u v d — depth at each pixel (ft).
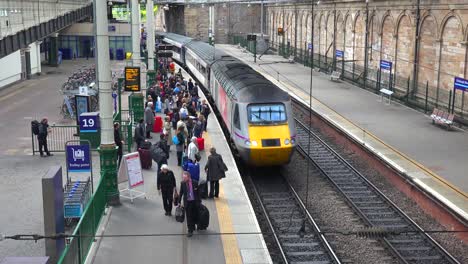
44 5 127.34
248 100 66.44
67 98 93.76
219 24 272.51
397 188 66.64
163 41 231.09
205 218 44.91
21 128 85.10
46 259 29.22
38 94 121.29
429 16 103.60
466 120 90.48
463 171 65.46
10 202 51.70
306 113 111.55
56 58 182.70
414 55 109.19
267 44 233.55
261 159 64.95
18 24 101.76
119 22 217.15
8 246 41.73
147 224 46.88
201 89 128.88
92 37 208.64
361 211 57.41
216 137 80.64
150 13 118.52
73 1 171.83
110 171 50.62
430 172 65.00
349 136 85.15
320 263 45.11
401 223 55.01
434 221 56.29
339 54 155.33
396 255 46.83
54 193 37.93
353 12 146.10
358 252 47.93
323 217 56.34
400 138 82.69
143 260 39.88
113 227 46.03
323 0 170.19
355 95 124.06
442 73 99.45
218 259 40.32
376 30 130.11
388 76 123.03
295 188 65.51
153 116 82.64
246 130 65.21
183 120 80.38
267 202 60.90
